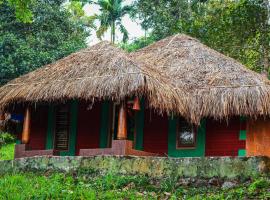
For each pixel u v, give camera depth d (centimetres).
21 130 1964
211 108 1608
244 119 1697
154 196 1267
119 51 1709
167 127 1775
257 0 2522
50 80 1697
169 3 3475
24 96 1681
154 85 1543
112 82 1539
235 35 2578
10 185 1315
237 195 1223
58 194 1245
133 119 1819
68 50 3322
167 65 1862
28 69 3134
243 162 1325
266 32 2528
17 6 1722
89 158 1479
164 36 3341
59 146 1878
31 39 3319
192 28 2683
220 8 2661
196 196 1242
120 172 1430
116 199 1216
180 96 1630
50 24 3441
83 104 1877
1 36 3198
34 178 1419
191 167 1362
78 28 3862
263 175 1303
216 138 1720
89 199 1200
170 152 1748
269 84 1725
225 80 1703
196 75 1772
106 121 1827
